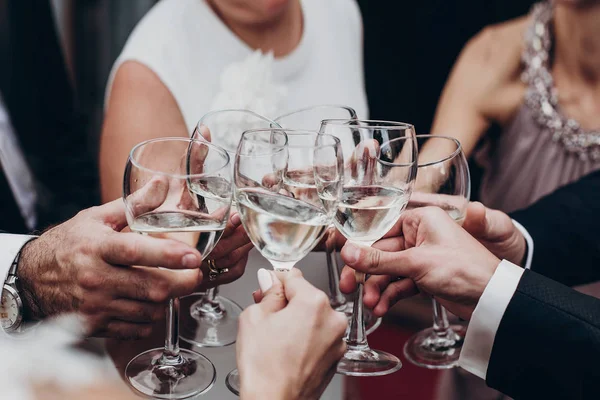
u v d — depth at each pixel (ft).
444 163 3.39
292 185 2.63
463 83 7.25
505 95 6.99
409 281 3.40
